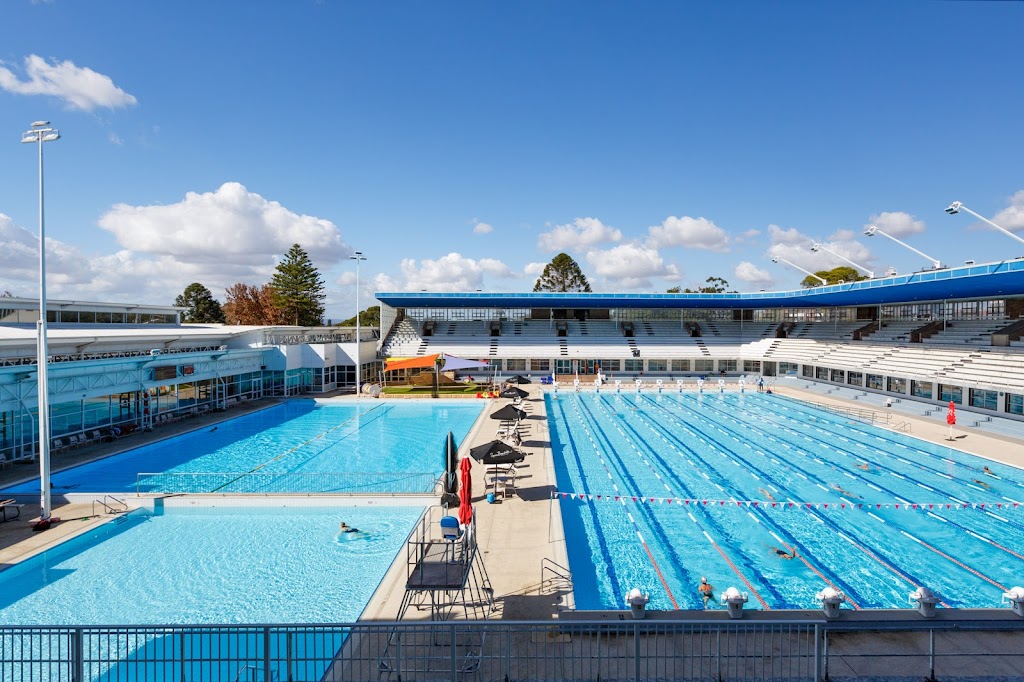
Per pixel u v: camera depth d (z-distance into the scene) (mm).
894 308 50438
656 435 29266
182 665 6711
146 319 40531
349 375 45906
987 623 7395
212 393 35281
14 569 13000
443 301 54812
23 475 20516
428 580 9391
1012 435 27516
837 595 8375
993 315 40062
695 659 7848
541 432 28297
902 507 17859
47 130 16266
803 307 58562
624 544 15086
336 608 11484
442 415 35562
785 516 17141
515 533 14438
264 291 88250
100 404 26484
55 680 9039
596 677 7477
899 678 7234
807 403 39312
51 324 32219
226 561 13789
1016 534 15625
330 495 17625
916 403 36094
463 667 7895
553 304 57156
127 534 15656
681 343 57906
